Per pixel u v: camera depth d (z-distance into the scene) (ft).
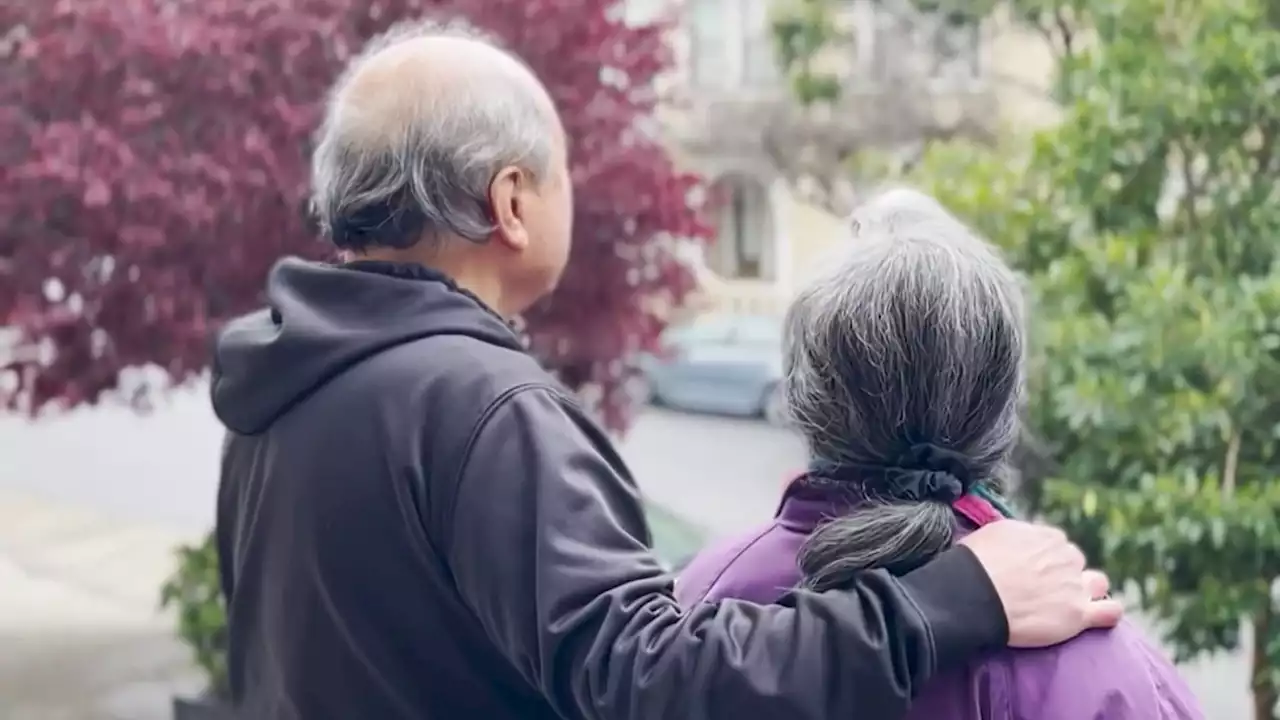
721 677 3.96
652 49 16.84
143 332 14.80
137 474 37.04
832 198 26.00
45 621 23.13
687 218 16.37
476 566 4.40
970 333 4.43
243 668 5.36
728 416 40.91
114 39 14.76
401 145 4.97
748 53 39.65
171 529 31.30
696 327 41.45
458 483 4.49
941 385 4.43
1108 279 11.12
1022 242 11.74
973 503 4.56
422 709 4.69
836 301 4.58
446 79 5.05
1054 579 4.27
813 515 4.75
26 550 29.25
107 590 25.58
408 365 4.73
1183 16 11.96
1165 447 10.52
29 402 16.16
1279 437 10.55
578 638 4.17
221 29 14.65
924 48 23.85
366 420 4.70
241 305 14.78
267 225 14.40
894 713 3.98
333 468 4.72
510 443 4.48
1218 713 13.98
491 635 4.51
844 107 24.21
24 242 14.58
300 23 14.74
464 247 5.14
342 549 4.68
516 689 4.70
